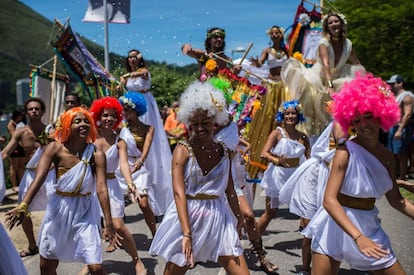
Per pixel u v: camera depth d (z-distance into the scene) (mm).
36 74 9133
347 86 3100
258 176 6211
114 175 4883
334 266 3184
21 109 10102
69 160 3809
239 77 6379
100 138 4887
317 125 6316
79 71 7945
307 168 4605
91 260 3674
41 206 5422
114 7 8250
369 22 26719
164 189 6668
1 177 3797
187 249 3082
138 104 5727
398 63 26688
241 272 3242
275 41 8109
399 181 3295
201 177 3283
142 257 5309
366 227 3121
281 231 6195
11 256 2557
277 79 8047
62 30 7781
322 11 9523
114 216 4660
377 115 2977
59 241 3742
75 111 3826
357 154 3053
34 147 5949
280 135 5531
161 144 6906
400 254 4996
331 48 6129
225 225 3334
